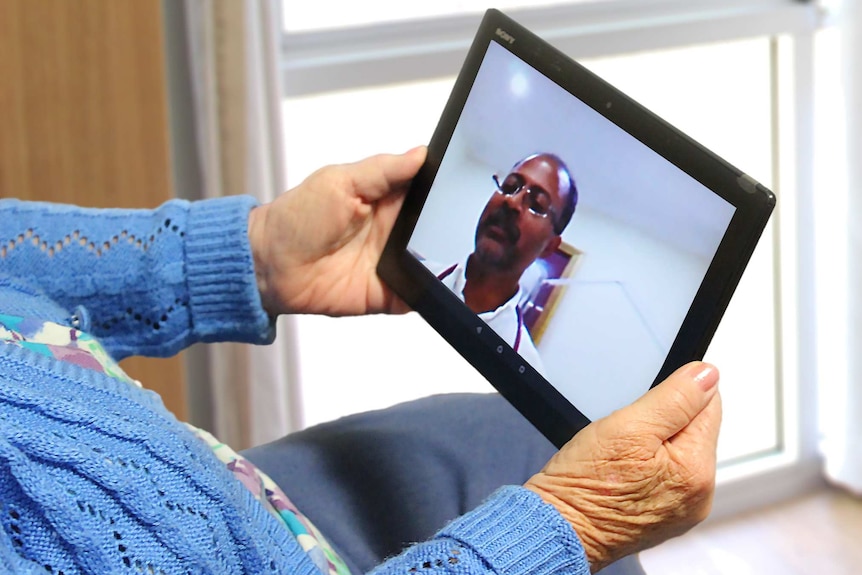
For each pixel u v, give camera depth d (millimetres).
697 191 589
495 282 700
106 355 592
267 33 1254
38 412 459
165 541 455
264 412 1356
